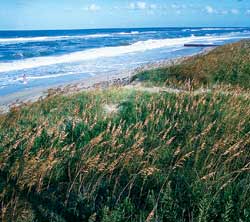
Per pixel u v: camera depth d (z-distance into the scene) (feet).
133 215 14.62
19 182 16.03
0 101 54.08
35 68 101.30
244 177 17.20
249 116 24.38
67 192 16.21
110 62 117.70
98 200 16.03
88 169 17.10
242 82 46.29
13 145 19.31
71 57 135.74
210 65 53.42
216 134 20.86
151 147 19.86
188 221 14.29
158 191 16.29
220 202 14.79
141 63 111.45
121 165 17.93
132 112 26.68
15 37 306.55
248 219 13.42
